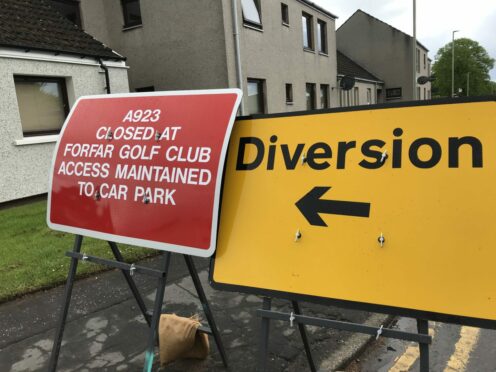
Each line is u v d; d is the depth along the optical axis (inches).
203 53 492.1
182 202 86.0
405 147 73.4
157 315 85.7
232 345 120.0
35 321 135.1
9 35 309.3
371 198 73.6
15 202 309.0
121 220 92.7
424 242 67.9
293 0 664.4
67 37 363.3
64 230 100.2
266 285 77.4
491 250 63.7
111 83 384.2
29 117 329.4
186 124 90.4
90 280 165.6
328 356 114.0
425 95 1659.7
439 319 63.9
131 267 90.3
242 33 519.8
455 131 70.7
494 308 61.6
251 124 88.9
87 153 100.1
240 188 85.5
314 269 74.5
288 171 82.2
